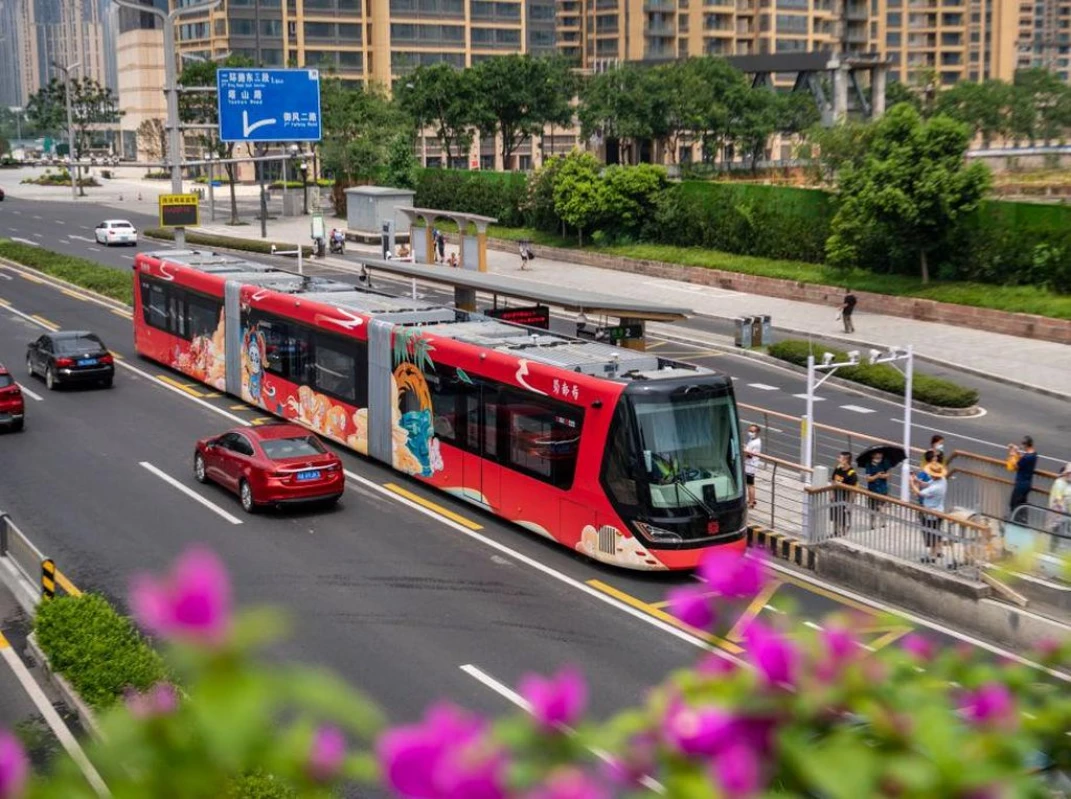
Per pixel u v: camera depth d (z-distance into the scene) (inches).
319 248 2475.4
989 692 96.0
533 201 2664.9
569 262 2450.8
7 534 748.0
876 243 1892.2
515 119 3661.4
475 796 71.2
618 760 81.0
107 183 4783.5
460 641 644.7
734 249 2231.8
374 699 565.0
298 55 4845.0
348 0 4872.0
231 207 3302.2
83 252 2529.5
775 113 3609.7
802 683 86.0
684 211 2336.4
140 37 5905.5
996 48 6274.6
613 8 5457.7
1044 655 110.4
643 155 4315.9
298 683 76.6
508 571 765.9
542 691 82.7
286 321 1132.5
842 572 759.1
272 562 773.3
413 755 72.0
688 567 746.2
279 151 3890.3
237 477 895.1
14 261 2325.3
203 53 4953.3
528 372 823.1
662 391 758.5
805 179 2824.8
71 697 550.9
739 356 1550.2
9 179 4965.6
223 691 73.3
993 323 1658.5
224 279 1259.8
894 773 79.4
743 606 108.5
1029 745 89.6
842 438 1139.9
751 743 80.4
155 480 965.2
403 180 2982.3
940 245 1838.1
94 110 5905.5
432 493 938.7
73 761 80.8
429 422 926.4
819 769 78.4
